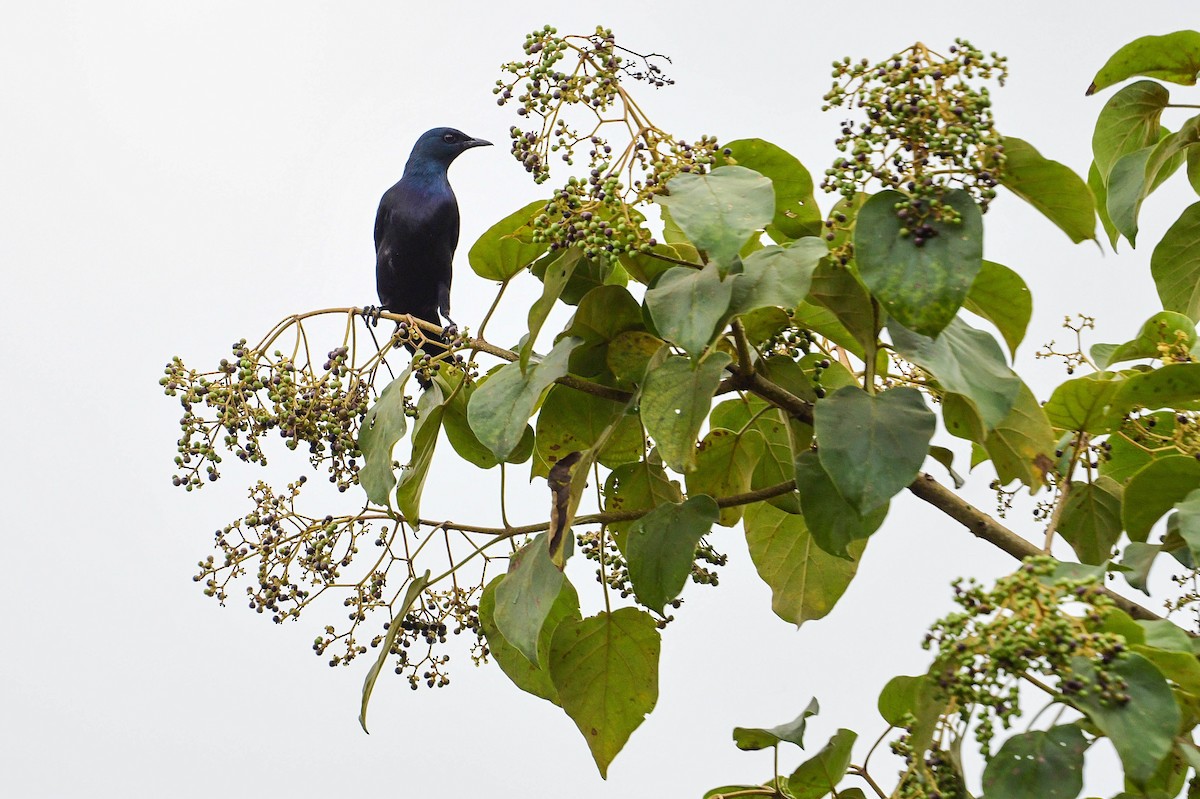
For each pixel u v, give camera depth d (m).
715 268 5.55
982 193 5.21
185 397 7.23
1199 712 5.31
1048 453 6.30
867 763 6.38
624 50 5.85
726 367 6.34
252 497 7.25
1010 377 5.84
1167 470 6.27
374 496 6.77
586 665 6.88
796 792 6.57
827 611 7.34
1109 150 7.86
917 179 5.17
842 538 5.62
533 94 5.86
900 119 5.08
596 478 7.25
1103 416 6.41
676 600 7.05
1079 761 4.93
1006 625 4.64
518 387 6.54
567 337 6.66
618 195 5.71
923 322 5.07
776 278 5.50
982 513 6.18
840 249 5.69
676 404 5.93
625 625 6.86
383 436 6.82
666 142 5.78
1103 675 4.63
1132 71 7.67
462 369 7.38
